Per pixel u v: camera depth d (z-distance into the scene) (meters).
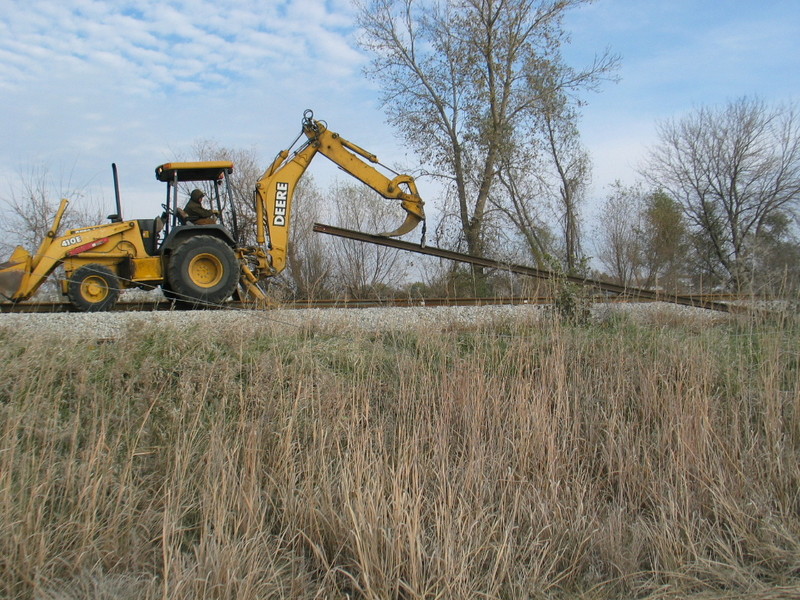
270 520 4.22
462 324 6.82
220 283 9.19
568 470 4.91
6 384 4.71
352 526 3.91
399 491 3.95
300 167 10.41
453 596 3.54
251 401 5.11
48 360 5.06
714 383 5.87
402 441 4.75
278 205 10.30
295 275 12.77
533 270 9.22
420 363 5.85
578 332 6.46
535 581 3.88
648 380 5.69
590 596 3.91
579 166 18.97
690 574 4.08
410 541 3.60
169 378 5.25
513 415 5.10
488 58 18.08
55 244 8.88
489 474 4.68
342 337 6.40
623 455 5.03
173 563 3.50
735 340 6.39
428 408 5.17
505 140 17.50
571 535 4.27
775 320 6.29
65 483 4.09
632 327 6.75
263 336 6.14
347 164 10.52
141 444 4.59
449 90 18.39
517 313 7.14
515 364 5.92
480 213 17.58
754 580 3.99
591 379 5.89
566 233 18.72
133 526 4.00
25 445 4.33
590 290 8.02
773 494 4.80
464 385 5.37
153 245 9.65
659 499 4.62
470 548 3.85
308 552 4.05
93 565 3.69
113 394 5.05
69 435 4.50
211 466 4.32
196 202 9.90
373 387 5.55
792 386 5.71
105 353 5.44
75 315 6.64
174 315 6.61
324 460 4.49
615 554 4.12
